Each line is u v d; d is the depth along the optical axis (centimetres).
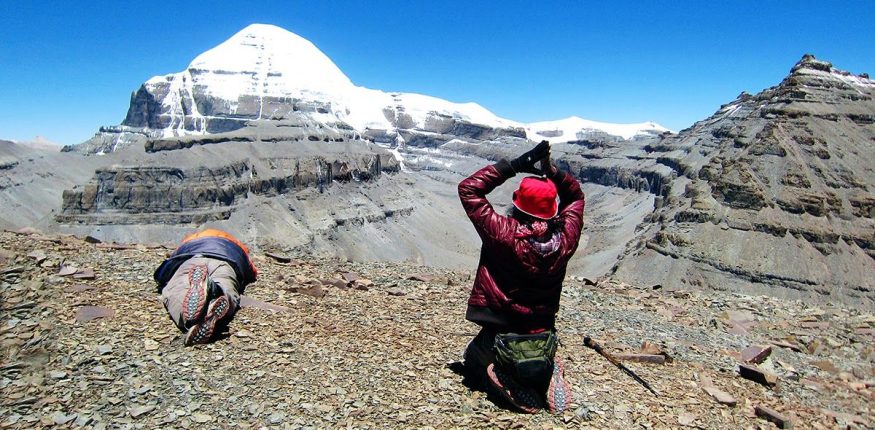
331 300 406
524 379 264
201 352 292
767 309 609
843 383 406
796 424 307
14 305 311
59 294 338
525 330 271
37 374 259
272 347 307
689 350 411
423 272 579
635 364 358
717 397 320
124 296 349
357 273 519
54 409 239
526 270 265
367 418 253
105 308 325
